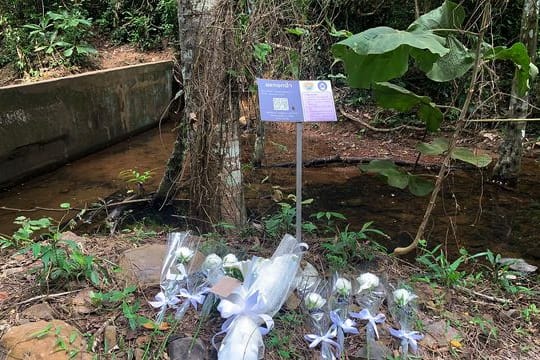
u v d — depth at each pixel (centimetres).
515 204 404
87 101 553
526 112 433
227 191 271
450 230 350
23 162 474
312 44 288
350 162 509
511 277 243
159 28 784
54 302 179
